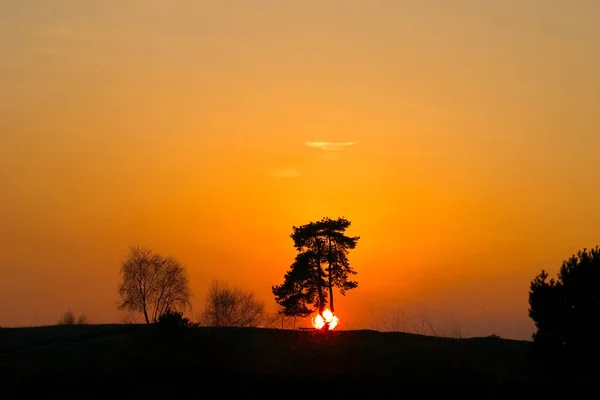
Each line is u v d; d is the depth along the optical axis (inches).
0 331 4788.4
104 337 4180.6
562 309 3117.6
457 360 3533.5
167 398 3093.0
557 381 3105.3
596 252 3208.7
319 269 4884.4
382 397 3203.7
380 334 4628.4
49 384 3122.5
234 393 3223.4
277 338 4266.7
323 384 3326.8
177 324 4109.3
